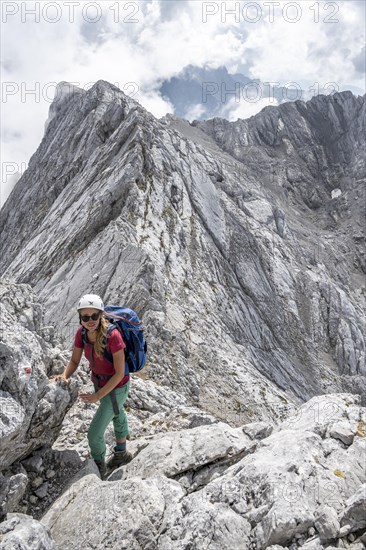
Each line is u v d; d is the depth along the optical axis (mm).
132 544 4941
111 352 6078
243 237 50344
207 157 65188
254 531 4934
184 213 42438
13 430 5152
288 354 42094
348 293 65812
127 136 47750
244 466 5797
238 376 25516
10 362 5590
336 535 4730
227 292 38688
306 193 106000
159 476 5898
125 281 26125
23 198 66000
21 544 4270
